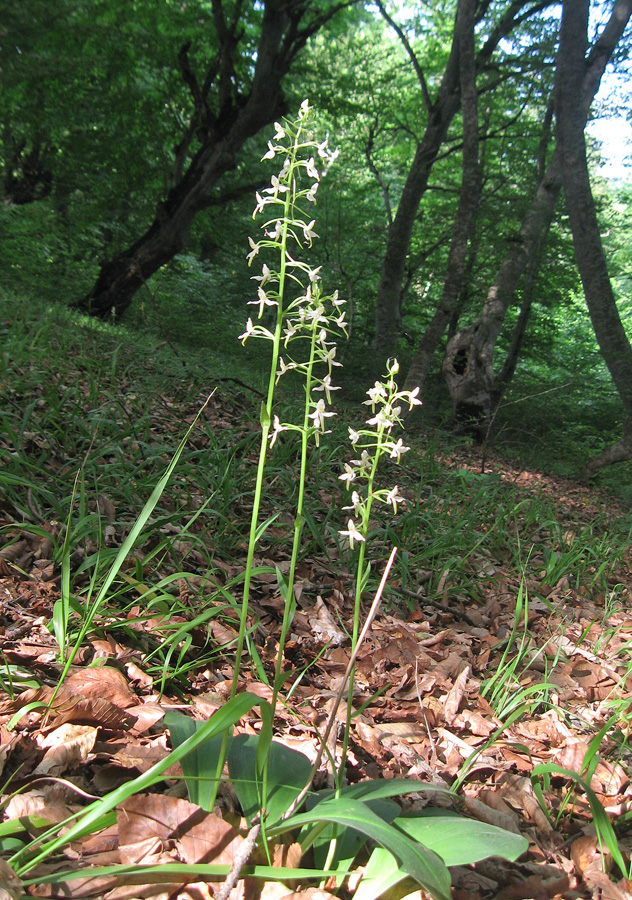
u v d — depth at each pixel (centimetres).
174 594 342
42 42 1321
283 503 516
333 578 429
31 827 171
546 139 1653
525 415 1559
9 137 1627
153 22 1529
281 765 183
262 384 988
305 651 333
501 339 2055
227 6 1605
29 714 220
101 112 1591
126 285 1511
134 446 520
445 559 512
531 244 1570
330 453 627
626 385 1339
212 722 137
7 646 259
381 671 335
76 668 254
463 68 1200
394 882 159
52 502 350
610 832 197
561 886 197
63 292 1464
